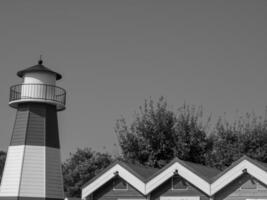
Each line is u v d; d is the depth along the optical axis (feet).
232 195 112.88
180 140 178.19
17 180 124.77
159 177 119.55
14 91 132.26
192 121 181.98
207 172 121.90
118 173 124.77
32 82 130.31
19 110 132.05
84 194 127.95
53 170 129.59
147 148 177.47
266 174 107.96
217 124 192.44
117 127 183.32
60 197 130.72
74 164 291.79
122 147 181.06
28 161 126.41
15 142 129.29
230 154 185.88
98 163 279.08
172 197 119.55
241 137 187.52
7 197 125.18
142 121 180.96
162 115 180.55
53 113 133.90
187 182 118.52
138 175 121.90
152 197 122.01
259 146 185.06
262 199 109.29
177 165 118.32
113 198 126.11
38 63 134.41
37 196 124.88
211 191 113.29
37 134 128.98
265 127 188.24
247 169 110.42
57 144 133.49
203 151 181.06
